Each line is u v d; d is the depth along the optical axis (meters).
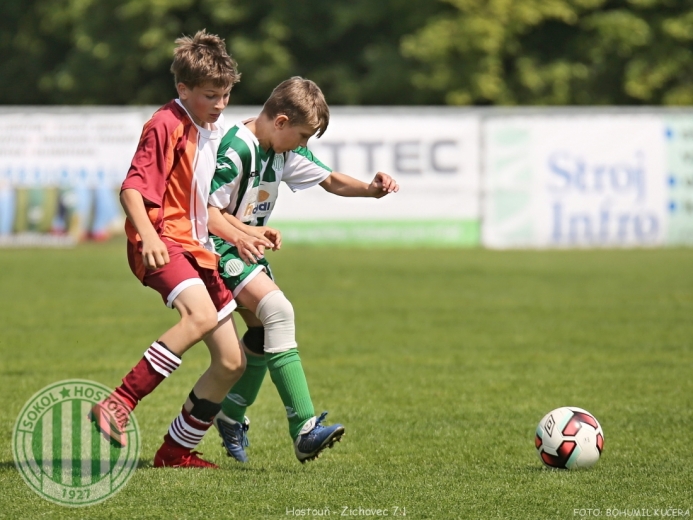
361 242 69.44
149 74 105.06
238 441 18.22
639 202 70.19
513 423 21.55
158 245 15.38
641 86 98.56
